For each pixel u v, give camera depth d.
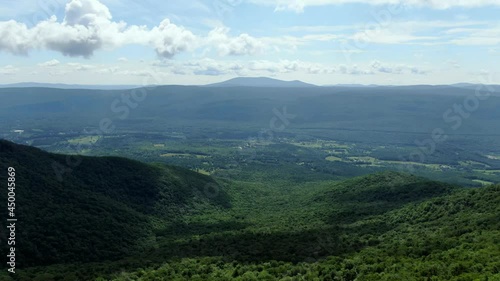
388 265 58.09
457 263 52.16
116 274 68.62
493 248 56.81
